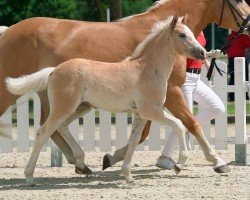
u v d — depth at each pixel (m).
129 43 12.57
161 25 11.80
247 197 10.69
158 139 14.95
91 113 14.80
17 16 32.72
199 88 13.77
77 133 14.78
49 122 11.62
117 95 11.55
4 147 15.09
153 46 11.65
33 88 11.61
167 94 12.55
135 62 11.64
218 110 13.84
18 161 15.27
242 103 14.40
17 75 12.47
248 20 13.20
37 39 12.42
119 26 12.73
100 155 15.97
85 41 12.45
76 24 12.64
